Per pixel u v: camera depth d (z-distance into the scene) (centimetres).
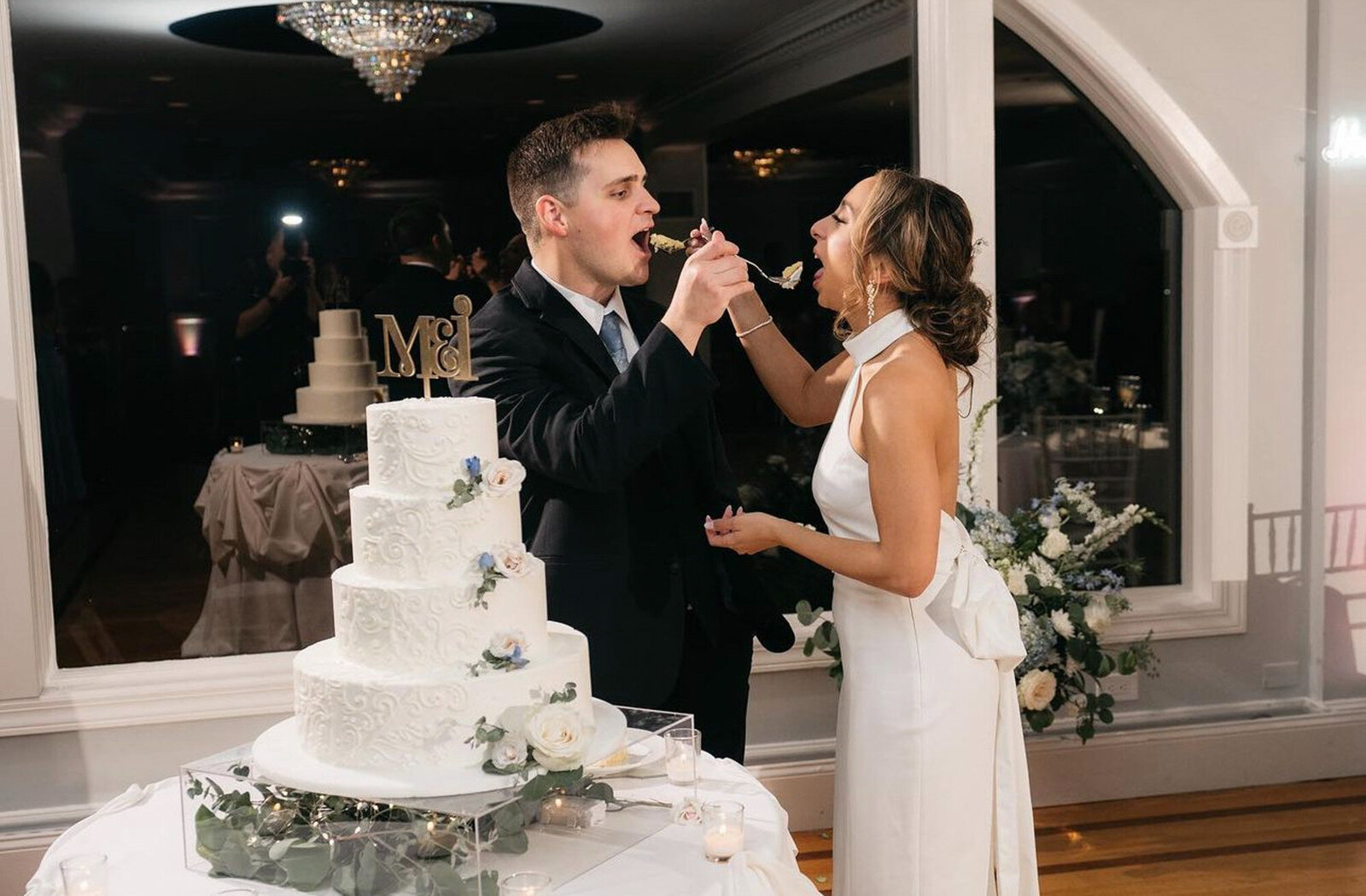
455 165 388
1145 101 413
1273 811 412
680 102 398
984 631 252
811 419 317
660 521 279
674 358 253
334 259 383
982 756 252
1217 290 425
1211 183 419
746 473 411
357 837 193
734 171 403
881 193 251
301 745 212
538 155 273
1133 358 432
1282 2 421
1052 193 423
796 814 402
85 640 373
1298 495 438
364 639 207
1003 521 380
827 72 403
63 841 222
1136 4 412
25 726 359
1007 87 419
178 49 367
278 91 375
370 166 383
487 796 191
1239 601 435
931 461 241
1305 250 431
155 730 370
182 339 375
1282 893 357
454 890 187
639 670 272
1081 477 432
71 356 367
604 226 271
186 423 377
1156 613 431
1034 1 406
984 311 254
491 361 275
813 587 411
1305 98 425
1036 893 265
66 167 363
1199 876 367
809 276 409
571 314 277
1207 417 430
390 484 209
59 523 370
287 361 382
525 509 279
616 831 216
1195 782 429
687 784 225
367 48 377
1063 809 418
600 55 392
